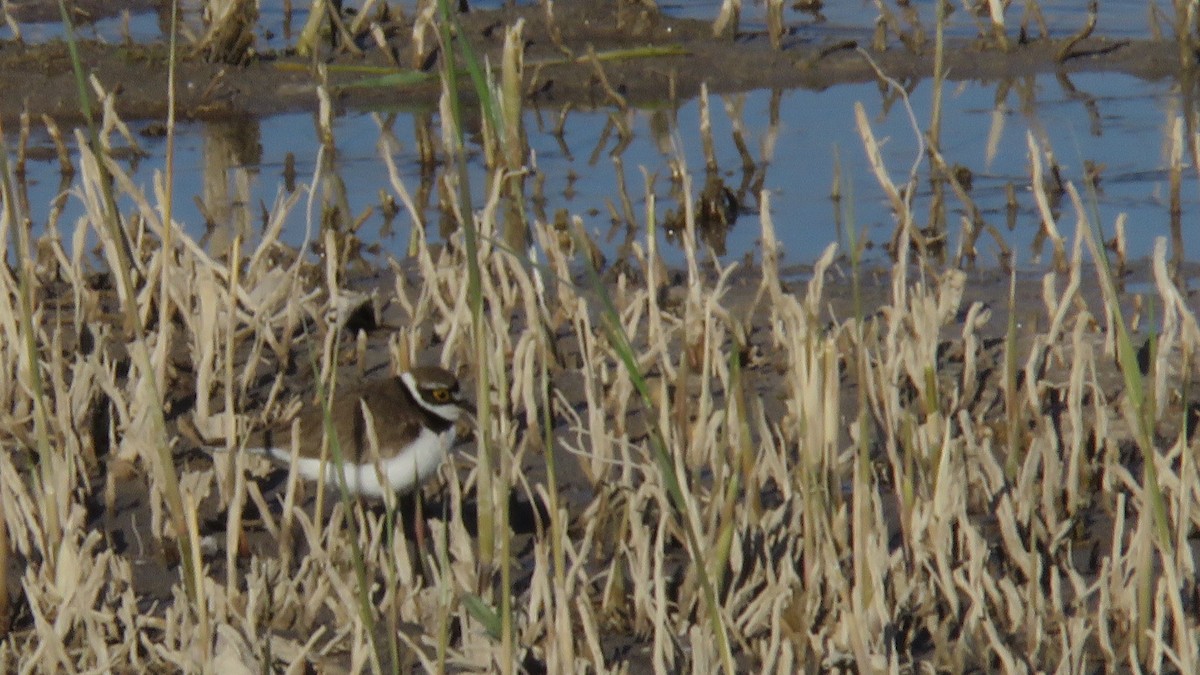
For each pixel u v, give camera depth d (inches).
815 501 359.9
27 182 711.7
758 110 834.8
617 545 377.4
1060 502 411.5
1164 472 378.6
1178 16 865.5
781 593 351.6
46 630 344.8
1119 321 329.7
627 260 623.5
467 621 354.3
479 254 511.2
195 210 681.0
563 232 634.8
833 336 488.4
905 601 355.6
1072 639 342.6
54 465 391.5
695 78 877.2
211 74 833.5
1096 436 426.9
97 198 532.4
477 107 840.9
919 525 364.8
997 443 455.5
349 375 508.4
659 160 760.3
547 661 339.0
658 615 336.8
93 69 833.5
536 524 383.6
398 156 765.9
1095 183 709.9
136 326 350.0
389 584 323.0
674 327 501.7
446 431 413.7
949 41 917.8
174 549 398.9
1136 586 353.4
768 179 729.0
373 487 407.5
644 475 409.1
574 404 485.4
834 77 880.9
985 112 820.6
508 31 579.8
